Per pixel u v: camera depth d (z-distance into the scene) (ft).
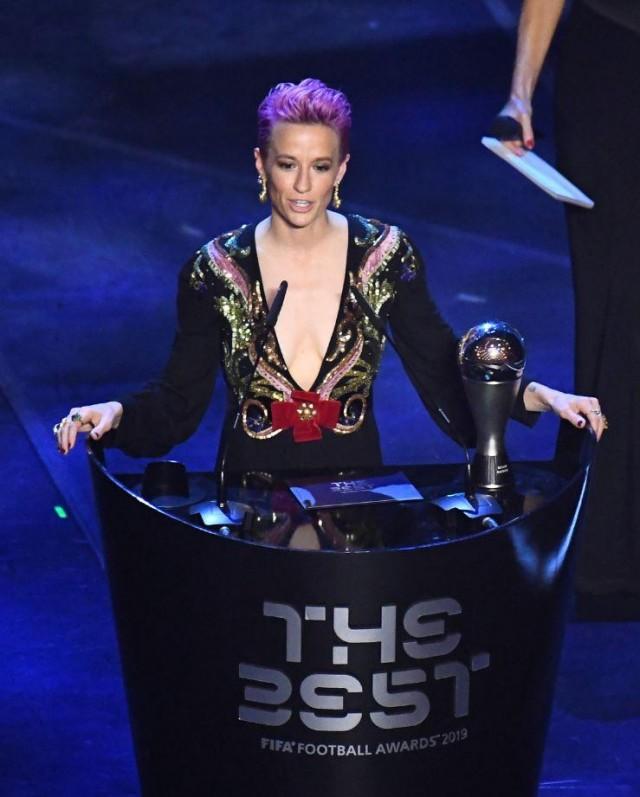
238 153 96.43
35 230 84.17
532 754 34.22
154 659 32.96
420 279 38.40
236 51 115.14
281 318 37.32
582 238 46.24
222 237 37.99
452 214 85.61
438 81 107.45
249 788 32.40
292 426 37.42
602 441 46.68
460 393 38.88
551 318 72.23
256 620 31.27
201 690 32.24
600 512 47.11
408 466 37.17
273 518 34.17
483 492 35.55
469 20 119.55
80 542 53.57
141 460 59.00
